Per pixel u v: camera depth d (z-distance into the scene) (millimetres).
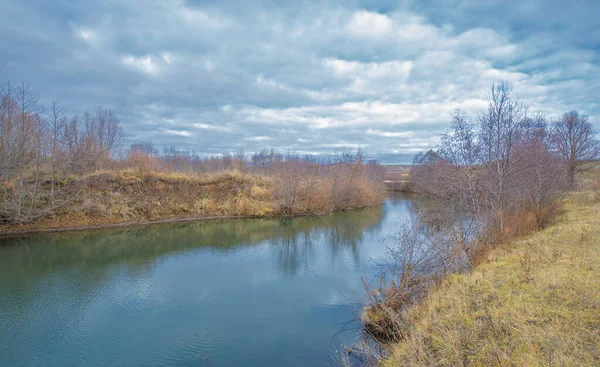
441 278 10219
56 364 8633
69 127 27594
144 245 20688
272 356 8789
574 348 5129
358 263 16484
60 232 23078
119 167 32344
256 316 11086
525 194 15008
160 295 12938
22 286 13812
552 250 10430
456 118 13977
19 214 22312
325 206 34062
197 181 33156
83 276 15039
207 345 9398
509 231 13422
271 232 25062
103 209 25953
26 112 24031
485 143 13391
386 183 65375
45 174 25688
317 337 9633
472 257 11539
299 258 17812
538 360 5023
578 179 30312
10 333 10109
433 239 10750
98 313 11445
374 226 27094
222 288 13609
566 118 27797
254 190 34000
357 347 8359
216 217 30281
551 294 7281
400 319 8773
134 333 10102
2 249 19156
